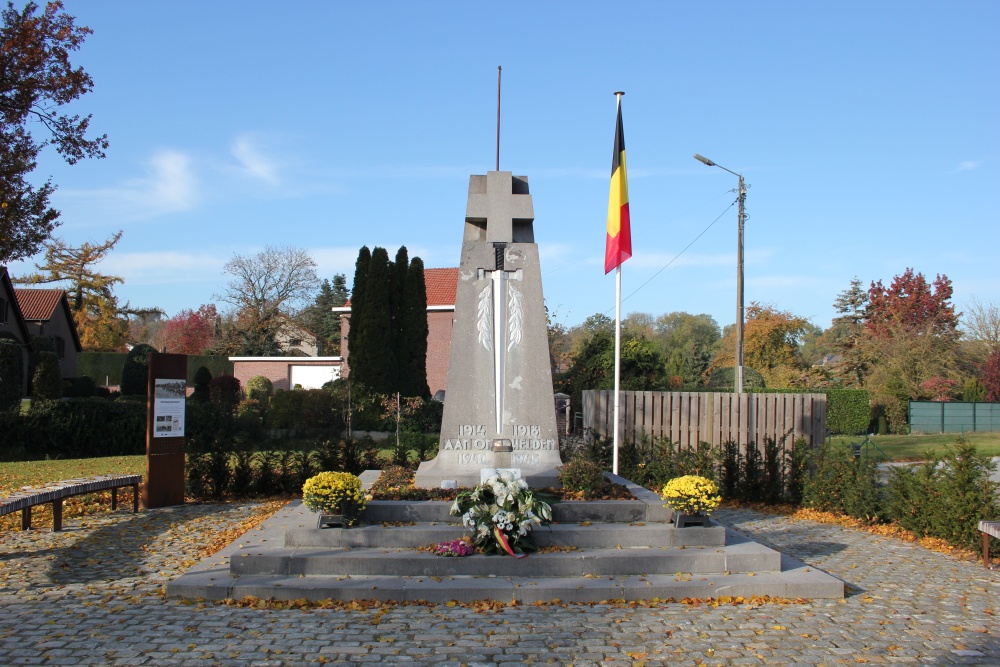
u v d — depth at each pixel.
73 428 21.34
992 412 38.78
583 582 7.88
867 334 45.16
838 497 13.29
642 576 8.13
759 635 6.71
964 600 7.91
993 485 10.56
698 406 16.12
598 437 15.46
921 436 33.91
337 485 8.60
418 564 8.07
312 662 5.96
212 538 10.54
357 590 7.55
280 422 26.38
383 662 5.98
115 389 50.66
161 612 7.13
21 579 8.34
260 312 60.00
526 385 10.76
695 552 8.45
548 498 9.29
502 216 10.96
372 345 29.66
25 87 19.61
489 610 7.28
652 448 15.33
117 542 10.27
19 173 20.23
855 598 7.93
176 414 13.48
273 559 8.04
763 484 14.59
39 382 26.44
